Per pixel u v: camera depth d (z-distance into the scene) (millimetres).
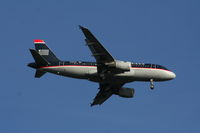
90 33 194250
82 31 193750
